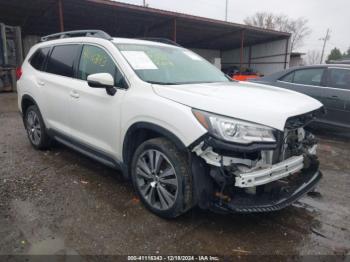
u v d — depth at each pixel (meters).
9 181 3.61
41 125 4.52
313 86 5.98
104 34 3.57
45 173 3.87
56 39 4.45
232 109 2.36
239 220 2.88
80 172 3.92
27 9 15.15
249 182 2.30
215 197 2.51
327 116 5.78
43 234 2.57
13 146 5.00
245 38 23.16
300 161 2.75
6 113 7.99
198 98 2.53
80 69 3.71
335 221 2.91
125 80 3.07
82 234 2.59
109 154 3.31
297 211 3.09
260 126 2.31
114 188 3.47
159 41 4.36
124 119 2.99
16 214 2.88
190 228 2.72
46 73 4.37
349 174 4.14
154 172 2.83
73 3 13.65
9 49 13.41
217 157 2.34
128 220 2.81
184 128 2.46
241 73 20.00
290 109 2.50
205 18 16.92
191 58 3.98
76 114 3.66
